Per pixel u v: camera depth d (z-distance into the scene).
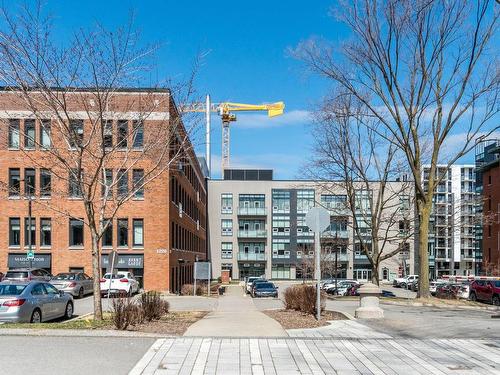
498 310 21.95
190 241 56.44
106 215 31.70
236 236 87.50
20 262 37.66
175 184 42.72
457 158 30.05
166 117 17.50
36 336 11.40
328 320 15.34
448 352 10.00
